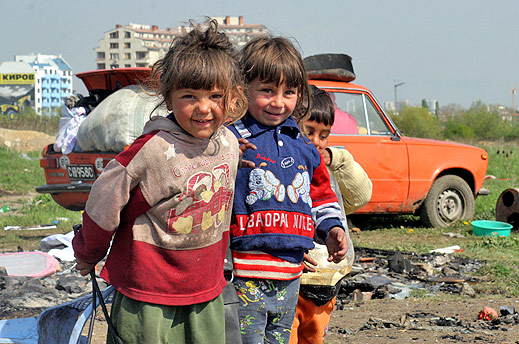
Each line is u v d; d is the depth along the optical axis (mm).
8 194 15625
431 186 9820
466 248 8156
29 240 8617
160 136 2191
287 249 2543
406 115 46031
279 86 2562
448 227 9844
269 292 2545
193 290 2254
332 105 3068
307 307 2998
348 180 3115
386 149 9234
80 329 2402
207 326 2309
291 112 2652
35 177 18094
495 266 6895
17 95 108688
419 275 6633
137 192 2182
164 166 2174
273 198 2529
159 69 2291
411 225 10297
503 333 4578
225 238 2398
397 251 8008
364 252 7879
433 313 5188
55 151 8336
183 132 2219
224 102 2188
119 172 2164
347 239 3043
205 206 2248
